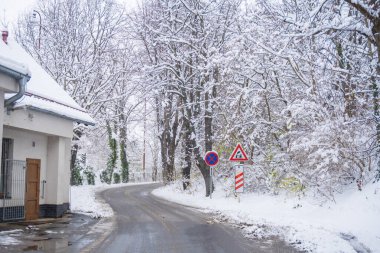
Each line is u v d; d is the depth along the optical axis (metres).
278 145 23.70
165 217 18.25
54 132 17.97
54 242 11.64
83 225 15.49
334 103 17.47
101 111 37.03
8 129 16.16
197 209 21.95
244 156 21.14
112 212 20.38
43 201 18.23
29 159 17.42
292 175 19.86
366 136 15.66
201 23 28.69
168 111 37.44
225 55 22.03
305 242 11.42
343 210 14.91
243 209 19.92
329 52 16.62
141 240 12.18
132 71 35.38
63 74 33.81
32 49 34.97
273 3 19.81
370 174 16.00
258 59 22.00
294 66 19.00
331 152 15.35
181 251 10.51
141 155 78.38
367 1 12.06
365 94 16.89
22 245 11.05
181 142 39.72
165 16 29.94
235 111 24.39
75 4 35.56
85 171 46.88
